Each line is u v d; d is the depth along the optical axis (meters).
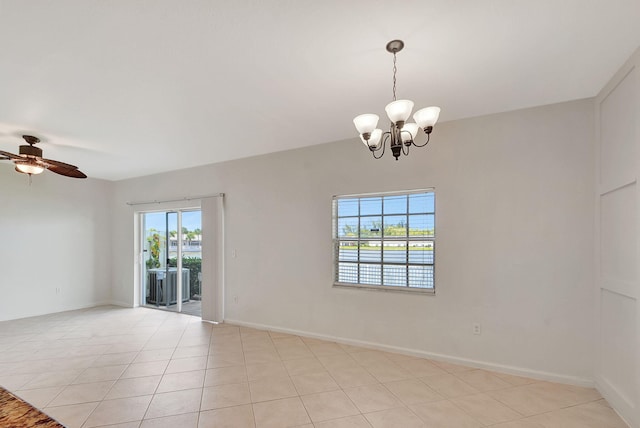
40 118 2.95
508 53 2.01
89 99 2.57
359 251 3.78
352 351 3.52
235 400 2.48
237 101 2.67
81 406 2.40
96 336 4.09
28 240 5.07
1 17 1.58
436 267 3.25
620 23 1.72
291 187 4.18
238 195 4.64
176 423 2.18
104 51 1.92
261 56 2.01
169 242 5.64
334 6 1.57
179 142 3.78
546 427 2.12
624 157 2.18
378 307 3.56
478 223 3.07
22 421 1.01
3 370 3.05
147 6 1.54
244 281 4.55
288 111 2.91
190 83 2.34
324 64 2.12
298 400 2.48
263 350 3.56
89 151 4.11
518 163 2.92
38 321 4.81
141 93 2.48
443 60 2.08
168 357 3.37
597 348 2.57
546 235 2.81
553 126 2.80
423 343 3.31
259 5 1.55
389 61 2.09
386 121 3.22
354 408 2.37
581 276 2.68
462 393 2.58
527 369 2.85
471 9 1.60
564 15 1.66
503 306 2.96
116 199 6.11
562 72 2.26
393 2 1.55
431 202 3.40
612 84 2.33
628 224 2.15
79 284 5.66
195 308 5.34
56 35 1.75
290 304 4.16
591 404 2.39
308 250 4.04
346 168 3.79
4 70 2.10
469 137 3.13
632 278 2.09
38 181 5.18
